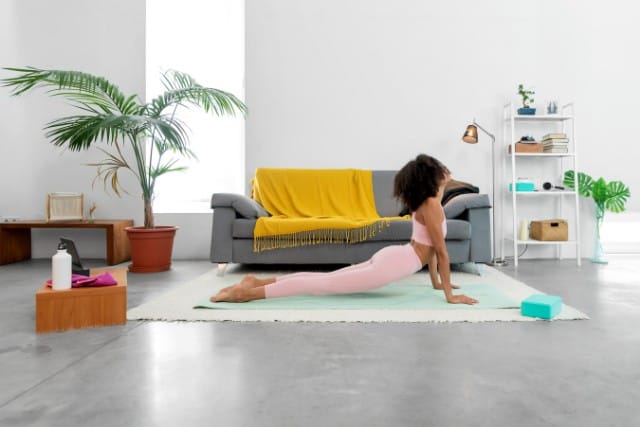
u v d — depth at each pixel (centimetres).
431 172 223
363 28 434
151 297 258
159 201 446
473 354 158
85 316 194
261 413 114
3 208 431
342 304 232
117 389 129
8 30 431
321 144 435
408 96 434
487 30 432
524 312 210
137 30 433
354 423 109
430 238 231
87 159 434
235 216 335
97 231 436
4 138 431
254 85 435
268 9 434
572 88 434
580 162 434
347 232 323
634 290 275
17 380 136
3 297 262
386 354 158
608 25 434
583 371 142
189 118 447
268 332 186
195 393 126
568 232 407
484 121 434
